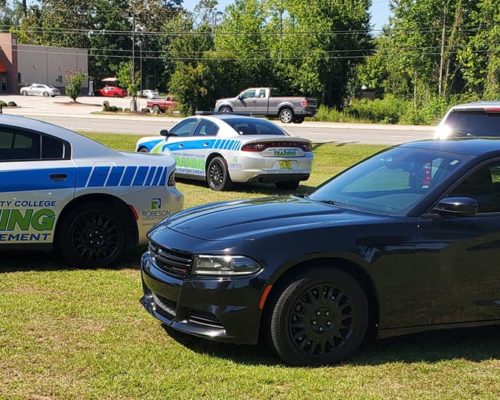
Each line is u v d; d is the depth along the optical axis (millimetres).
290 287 4031
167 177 6668
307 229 4125
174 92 46031
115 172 6379
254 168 11688
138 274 6266
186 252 4125
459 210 4223
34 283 5824
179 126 13461
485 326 4855
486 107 8047
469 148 4816
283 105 37250
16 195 5965
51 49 77750
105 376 3881
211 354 4285
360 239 4145
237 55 51406
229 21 54906
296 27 53531
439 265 4281
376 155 5453
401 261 4211
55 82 78875
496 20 46219
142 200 6500
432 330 4500
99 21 96938
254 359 4223
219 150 12117
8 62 73250
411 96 60094
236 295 3980
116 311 5113
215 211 4754
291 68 52062
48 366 4000
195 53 46938
